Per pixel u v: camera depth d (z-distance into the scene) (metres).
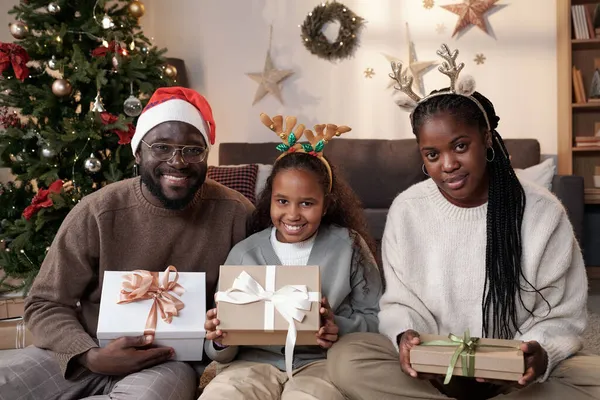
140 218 1.47
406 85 1.29
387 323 1.35
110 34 2.56
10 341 2.18
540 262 1.30
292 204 1.46
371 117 4.20
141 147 1.45
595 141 3.83
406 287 1.38
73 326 1.38
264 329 1.28
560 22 3.92
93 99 2.58
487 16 4.07
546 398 1.18
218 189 1.59
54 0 2.54
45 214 2.41
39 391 1.33
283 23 4.25
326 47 4.15
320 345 1.32
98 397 1.28
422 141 1.26
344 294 1.47
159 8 4.33
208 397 1.25
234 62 4.29
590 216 3.47
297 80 4.25
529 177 3.31
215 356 1.38
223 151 4.00
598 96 3.85
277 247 1.52
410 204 1.41
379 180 3.78
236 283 1.31
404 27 4.13
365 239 1.67
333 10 4.13
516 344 1.16
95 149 2.57
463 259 1.33
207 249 1.53
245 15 4.27
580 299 1.33
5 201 2.61
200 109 1.51
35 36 2.53
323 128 1.57
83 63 2.43
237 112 4.31
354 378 1.23
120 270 1.47
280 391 1.35
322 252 1.51
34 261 2.46
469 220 1.33
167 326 1.33
